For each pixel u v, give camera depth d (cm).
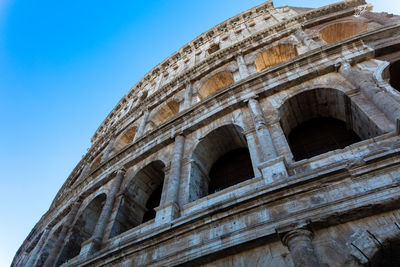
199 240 1137
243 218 1102
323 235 944
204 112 2022
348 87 1580
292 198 1057
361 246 862
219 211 1148
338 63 1711
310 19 2764
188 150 1881
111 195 2034
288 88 1811
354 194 961
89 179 2603
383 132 1229
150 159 2100
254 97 1819
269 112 1711
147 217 2088
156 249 1236
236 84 1958
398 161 971
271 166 1250
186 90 2738
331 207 954
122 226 1870
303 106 1797
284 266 926
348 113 1602
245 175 1797
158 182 2255
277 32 2744
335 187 1017
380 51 1695
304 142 1766
